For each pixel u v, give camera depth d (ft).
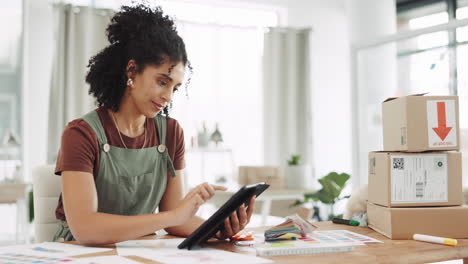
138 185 4.22
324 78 19.77
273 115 18.33
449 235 3.64
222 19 18.44
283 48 18.69
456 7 16.66
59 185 4.78
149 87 3.85
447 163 3.77
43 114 15.47
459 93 8.79
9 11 15.25
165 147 4.37
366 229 4.09
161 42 3.82
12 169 15.01
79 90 15.28
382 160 3.84
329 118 19.76
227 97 17.84
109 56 4.09
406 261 2.96
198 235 3.29
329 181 10.81
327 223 4.47
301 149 18.63
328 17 19.98
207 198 3.57
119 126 4.17
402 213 3.60
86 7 15.47
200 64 17.53
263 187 3.56
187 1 17.61
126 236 3.38
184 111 17.17
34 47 15.46
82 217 3.47
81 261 2.84
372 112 10.34
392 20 16.31
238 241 3.58
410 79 9.98
